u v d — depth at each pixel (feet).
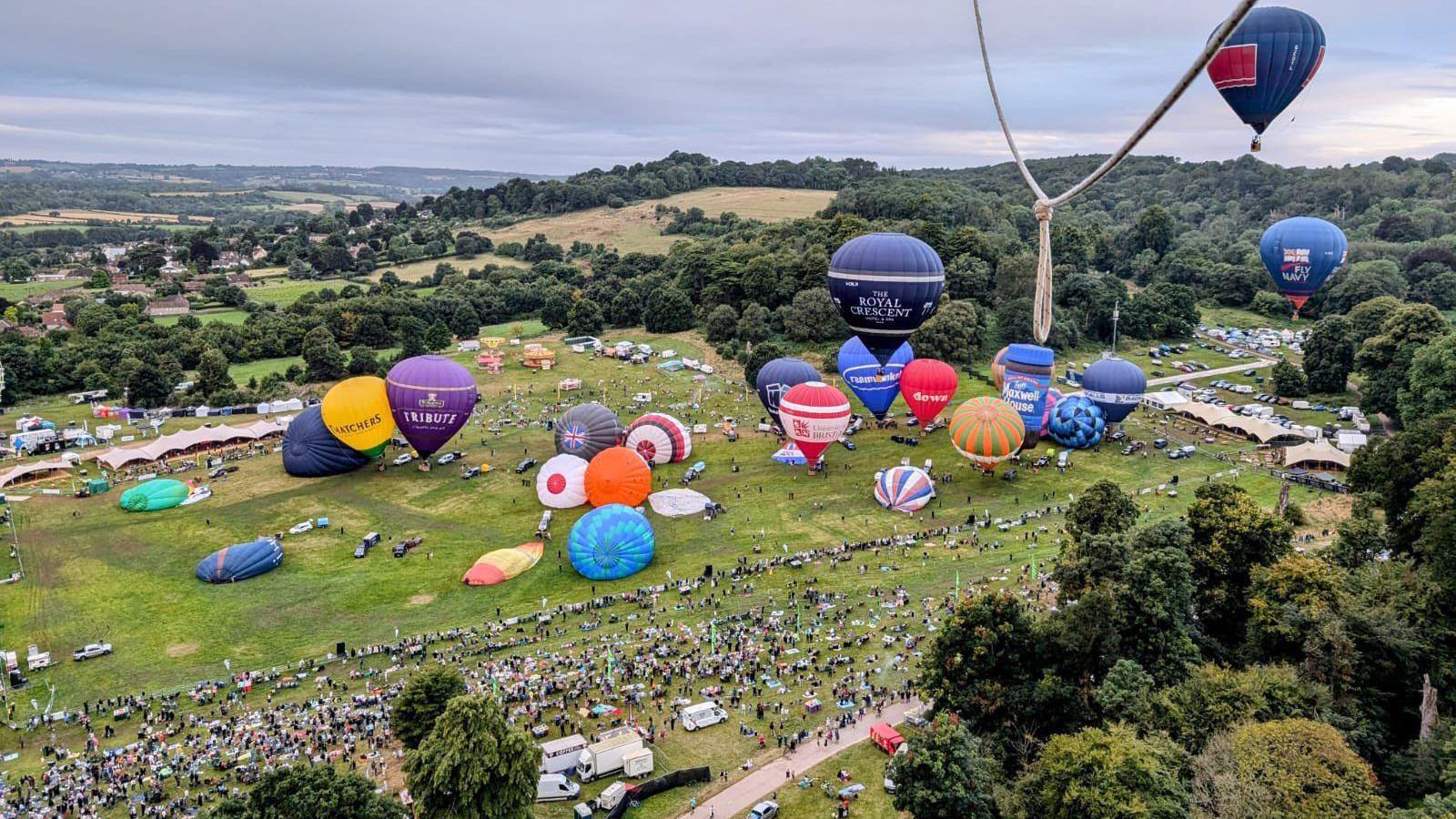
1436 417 264.52
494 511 375.25
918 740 186.80
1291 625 207.62
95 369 576.20
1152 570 216.54
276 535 353.92
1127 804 159.63
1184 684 195.31
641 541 315.37
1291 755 159.12
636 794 198.18
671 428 425.28
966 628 212.23
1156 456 420.36
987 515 357.61
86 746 222.07
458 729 181.37
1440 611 204.54
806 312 614.34
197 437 453.17
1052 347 611.88
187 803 195.31
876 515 361.92
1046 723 203.82
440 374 409.90
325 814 167.32
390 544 345.31
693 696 236.43
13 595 307.78
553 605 294.05
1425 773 170.81
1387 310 539.70
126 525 365.61
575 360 628.28
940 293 393.91
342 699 239.91
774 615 278.05
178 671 260.01
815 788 201.05
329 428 407.85
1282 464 403.54
